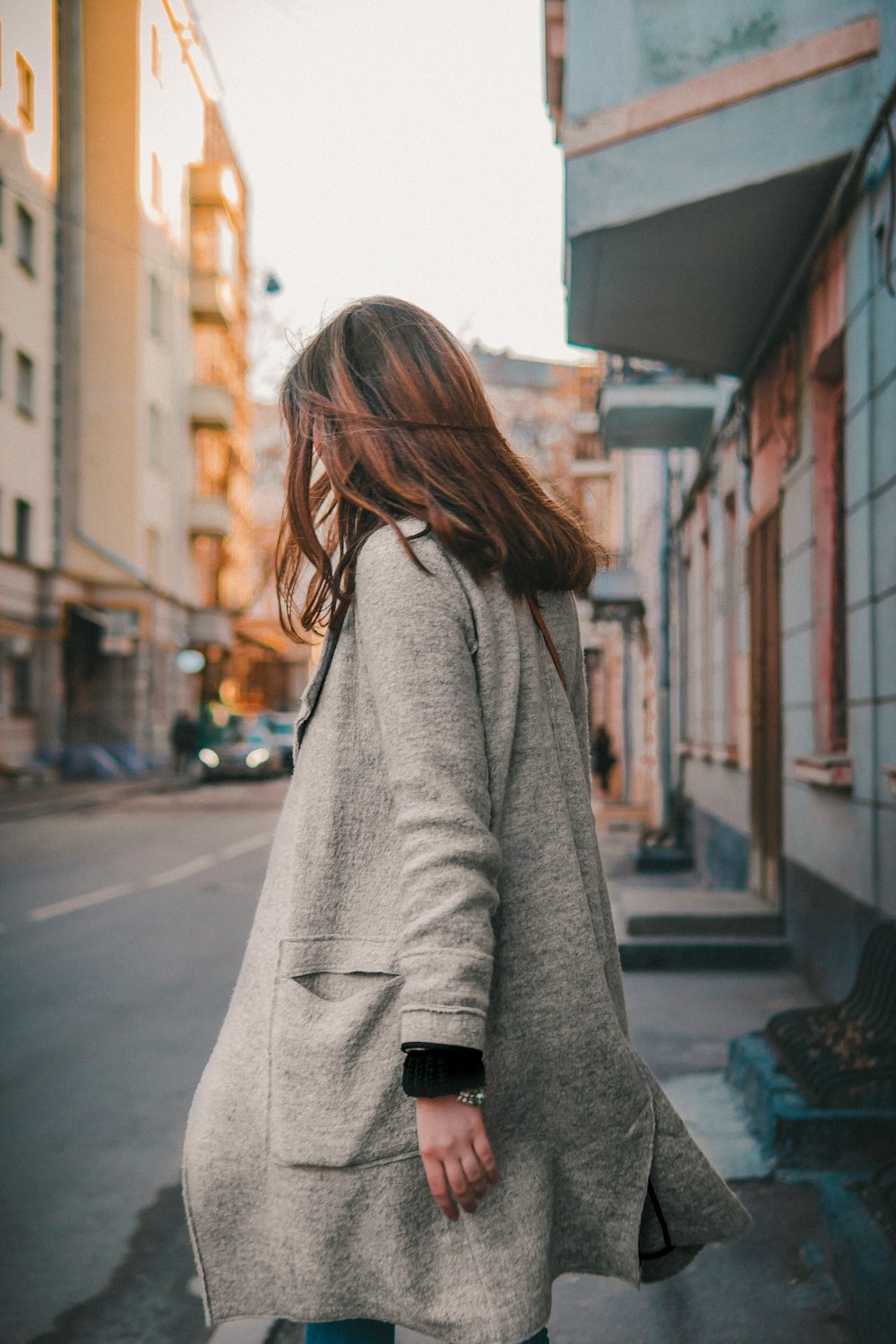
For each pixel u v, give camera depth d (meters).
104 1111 3.96
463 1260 1.08
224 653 37.12
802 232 5.34
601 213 5.19
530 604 1.21
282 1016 1.12
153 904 8.85
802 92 4.81
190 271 29.70
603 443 10.93
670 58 5.04
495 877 1.06
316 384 1.26
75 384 24.98
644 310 6.40
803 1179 3.02
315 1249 1.08
